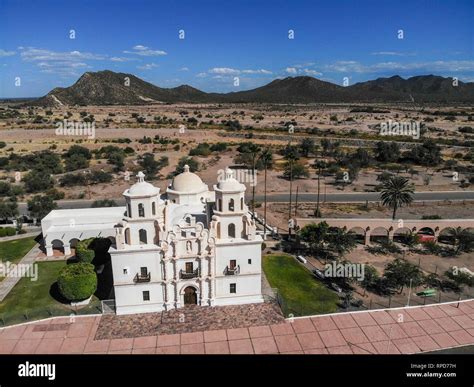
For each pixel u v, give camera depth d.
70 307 52.22
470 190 108.56
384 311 52.12
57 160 131.75
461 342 46.34
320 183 116.56
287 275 61.47
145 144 167.25
